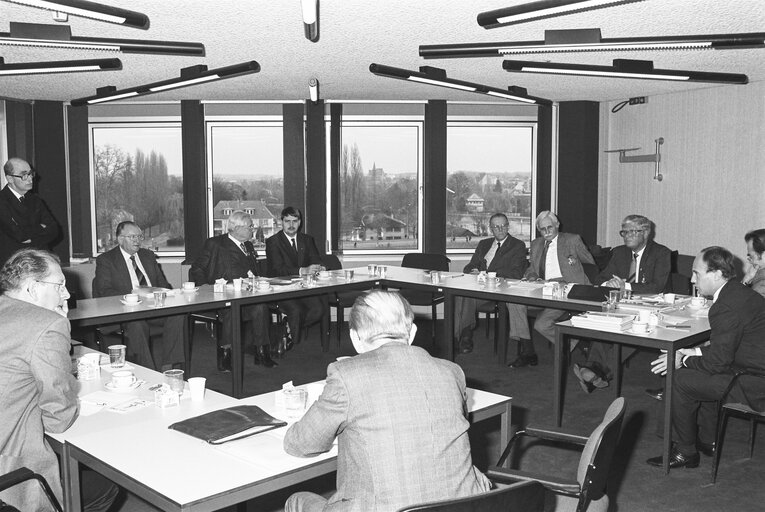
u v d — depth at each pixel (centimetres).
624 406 228
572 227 790
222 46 483
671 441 391
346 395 192
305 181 767
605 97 752
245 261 611
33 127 731
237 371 503
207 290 540
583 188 784
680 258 702
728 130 658
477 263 666
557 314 564
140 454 218
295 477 207
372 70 508
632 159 760
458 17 408
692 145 694
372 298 214
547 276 609
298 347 668
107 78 598
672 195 720
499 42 446
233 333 501
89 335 560
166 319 541
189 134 751
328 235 774
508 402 275
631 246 541
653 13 395
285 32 443
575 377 561
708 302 475
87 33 443
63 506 234
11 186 575
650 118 741
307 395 273
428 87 675
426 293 661
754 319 354
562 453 396
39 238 581
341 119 769
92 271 723
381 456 185
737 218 655
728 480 361
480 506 171
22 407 232
